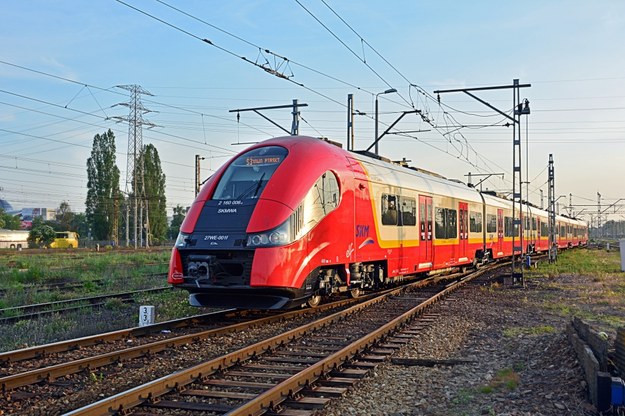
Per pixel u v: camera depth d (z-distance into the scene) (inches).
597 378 253.4
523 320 527.8
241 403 271.9
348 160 577.0
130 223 3262.8
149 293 727.7
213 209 495.5
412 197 733.9
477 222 1043.3
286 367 337.1
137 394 265.1
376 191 623.2
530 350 394.9
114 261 1386.6
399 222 686.5
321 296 636.7
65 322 502.3
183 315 562.6
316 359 359.3
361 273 605.9
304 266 482.9
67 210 4370.1
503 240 1251.8
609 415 250.1
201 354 376.2
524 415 254.7
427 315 548.4
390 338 429.1
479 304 636.1
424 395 292.4
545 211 1915.6
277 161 510.3
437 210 828.6
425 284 842.8
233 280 472.1
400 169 728.3
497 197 1272.1
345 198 550.3
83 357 366.3
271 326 483.8
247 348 356.8
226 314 535.5
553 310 594.9
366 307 590.9
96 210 3036.4
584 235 3196.4
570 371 313.3
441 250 839.1
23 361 353.1
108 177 3048.7
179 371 311.7
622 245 1159.0
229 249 466.6
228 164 528.7
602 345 287.7
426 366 354.6
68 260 1497.3
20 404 270.8
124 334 426.6
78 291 781.3
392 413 264.5
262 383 303.9
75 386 301.0
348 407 270.4
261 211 472.7
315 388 293.6
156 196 3216.0
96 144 3053.6
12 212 6387.8
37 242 3147.1
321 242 509.0
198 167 1675.7
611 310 592.4
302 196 489.1
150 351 370.0
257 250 459.5
